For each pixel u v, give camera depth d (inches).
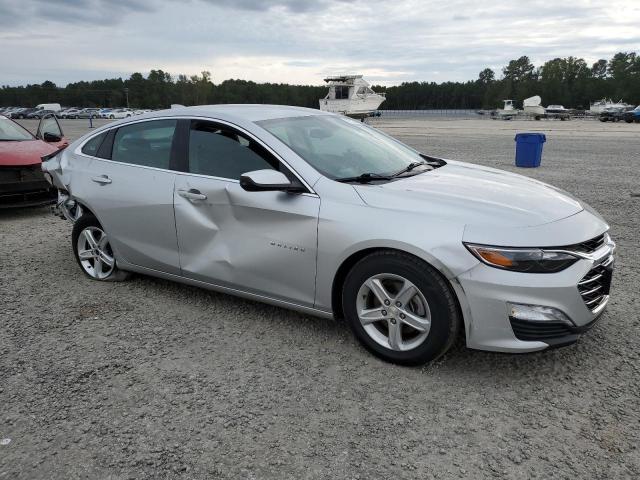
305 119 160.9
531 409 109.6
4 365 129.4
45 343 141.0
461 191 129.6
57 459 96.0
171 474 91.9
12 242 244.7
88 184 176.6
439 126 1809.8
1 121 336.8
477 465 93.4
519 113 3181.6
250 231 140.6
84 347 138.7
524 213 118.6
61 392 117.3
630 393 114.5
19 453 97.7
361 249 122.8
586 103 4982.8
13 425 105.9
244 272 143.8
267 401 113.4
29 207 304.0
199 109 161.2
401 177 141.8
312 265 131.4
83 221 184.7
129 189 165.0
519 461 94.1
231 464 94.3
